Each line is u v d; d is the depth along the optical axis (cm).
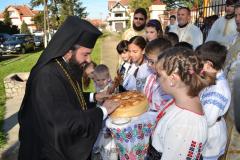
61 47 230
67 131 218
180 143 183
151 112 278
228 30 511
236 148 324
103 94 307
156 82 296
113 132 270
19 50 2598
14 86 868
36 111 223
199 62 190
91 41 235
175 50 191
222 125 261
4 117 661
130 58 387
